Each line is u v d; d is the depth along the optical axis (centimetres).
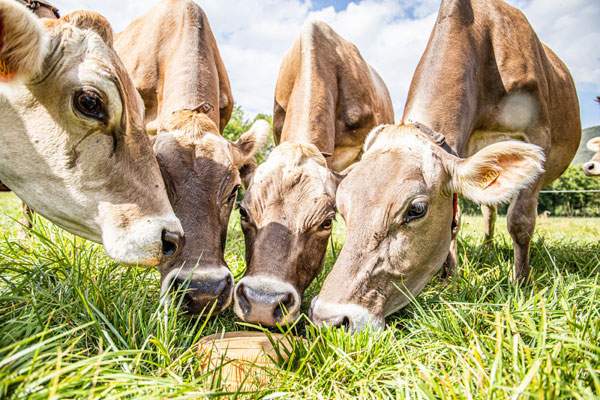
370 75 194
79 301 72
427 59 117
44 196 73
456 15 120
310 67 150
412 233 80
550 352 55
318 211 96
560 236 221
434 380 54
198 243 87
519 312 68
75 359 56
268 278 88
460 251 146
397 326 84
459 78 112
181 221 89
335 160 171
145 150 76
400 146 85
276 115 180
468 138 116
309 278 98
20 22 60
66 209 73
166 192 83
